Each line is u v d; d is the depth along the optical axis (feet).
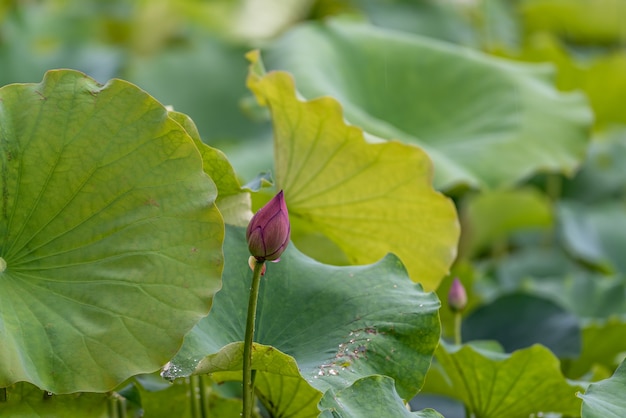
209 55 24.98
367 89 17.81
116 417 11.87
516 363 12.28
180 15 29.99
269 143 19.93
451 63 17.98
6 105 11.05
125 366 10.86
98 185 11.05
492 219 23.50
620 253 23.26
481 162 16.02
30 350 10.81
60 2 31.76
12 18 27.94
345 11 29.86
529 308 14.64
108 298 10.95
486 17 28.89
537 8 32.91
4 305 10.85
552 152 16.34
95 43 29.48
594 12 32.42
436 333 11.44
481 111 17.28
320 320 11.60
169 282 10.97
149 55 29.07
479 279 20.47
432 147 16.85
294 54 17.13
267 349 11.00
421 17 29.78
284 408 11.59
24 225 11.03
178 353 11.14
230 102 24.48
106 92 11.09
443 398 14.24
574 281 17.90
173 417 12.54
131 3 32.07
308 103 12.43
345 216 12.88
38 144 11.05
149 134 11.06
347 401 10.93
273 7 30.04
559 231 24.88
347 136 12.49
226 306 11.61
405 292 11.63
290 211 12.96
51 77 11.10
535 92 17.47
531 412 12.57
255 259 10.93
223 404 12.55
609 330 14.56
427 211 12.72
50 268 11.00
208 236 11.02
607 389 11.14
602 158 26.32
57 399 11.23
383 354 11.39
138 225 11.02
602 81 25.07
